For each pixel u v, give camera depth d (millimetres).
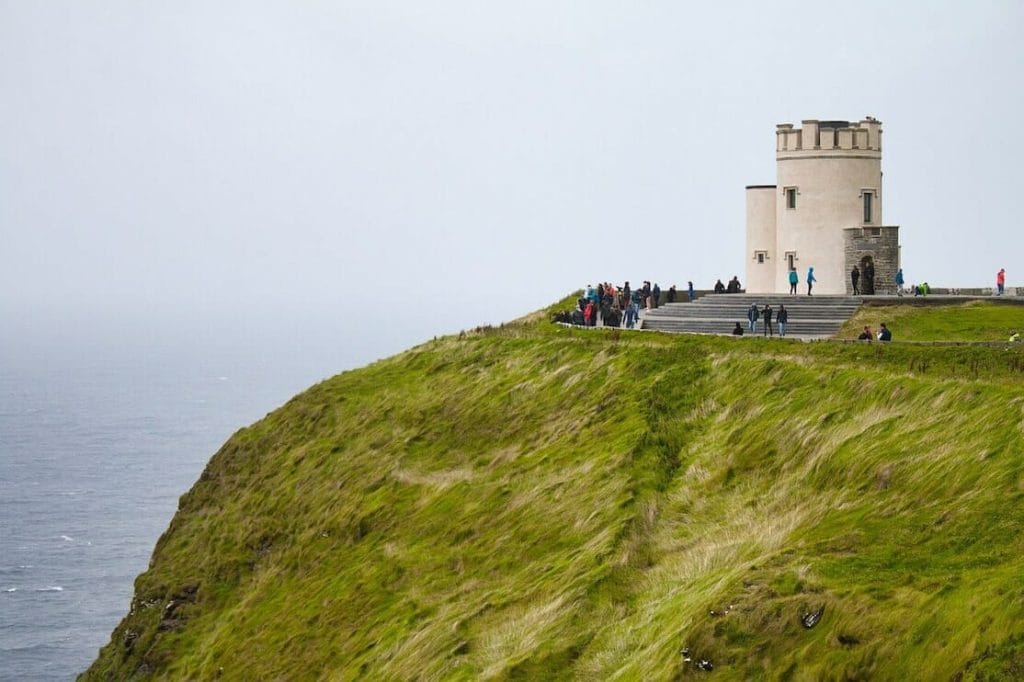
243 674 61656
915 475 45438
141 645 72438
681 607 43688
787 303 87750
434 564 60156
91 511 194500
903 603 37500
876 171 98688
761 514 49844
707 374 64875
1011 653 33875
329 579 65312
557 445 65375
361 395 86812
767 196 103500
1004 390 47094
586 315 88562
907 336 74750
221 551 77125
